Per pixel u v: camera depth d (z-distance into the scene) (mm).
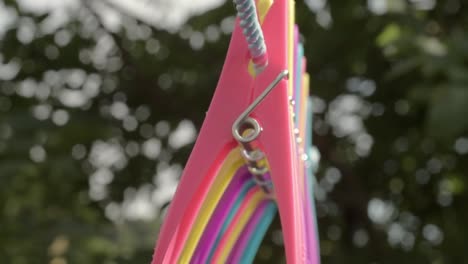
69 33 5051
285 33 1306
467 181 4863
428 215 5082
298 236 1186
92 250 4270
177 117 5164
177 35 5098
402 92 4633
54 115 4781
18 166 4188
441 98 3467
